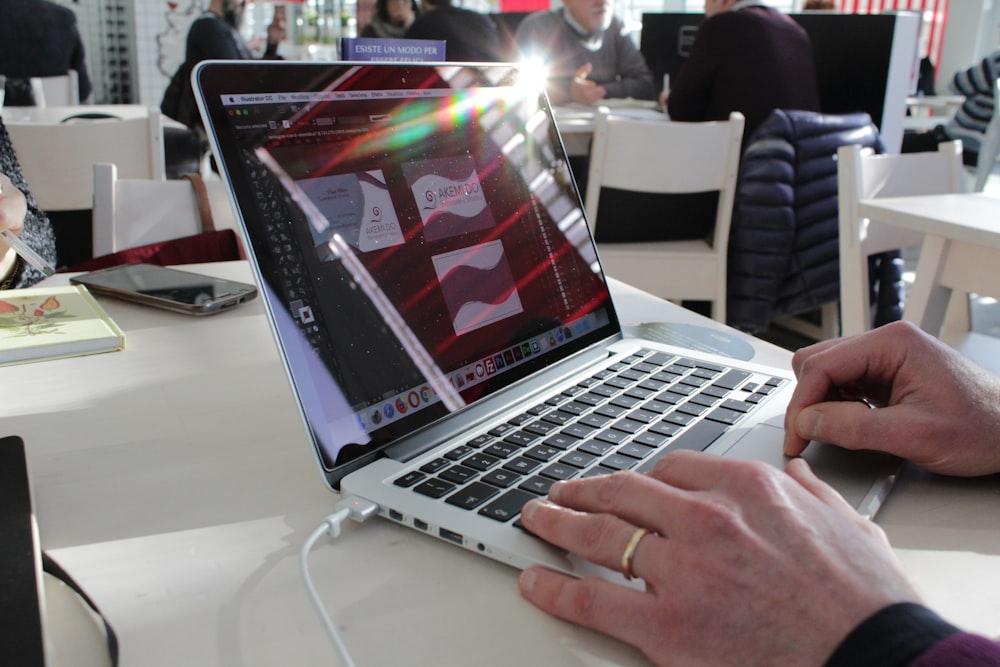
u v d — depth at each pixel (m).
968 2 7.08
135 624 0.40
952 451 0.53
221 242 1.26
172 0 5.62
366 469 0.54
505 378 0.67
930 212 1.60
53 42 4.32
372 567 0.46
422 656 0.38
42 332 0.82
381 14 2.81
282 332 0.52
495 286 0.69
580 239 0.82
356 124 0.62
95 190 1.43
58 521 0.50
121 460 0.58
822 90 3.31
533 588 0.42
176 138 3.20
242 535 0.49
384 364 0.58
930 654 0.32
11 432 0.62
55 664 0.38
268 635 0.40
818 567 0.36
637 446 0.57
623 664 0.38
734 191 2.55
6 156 1.27
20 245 0.92
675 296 2.59
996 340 1.64
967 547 0.48
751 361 0.81
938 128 5.04
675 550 0.38
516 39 4.18
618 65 4.32
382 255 0.61
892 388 0.58
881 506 0.52
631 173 2.44
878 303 2.70
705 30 2.82
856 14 3.19
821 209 2.71
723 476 0.42
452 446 0.57
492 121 0.74
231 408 0.68
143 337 0.85
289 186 0.55
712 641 0.36
